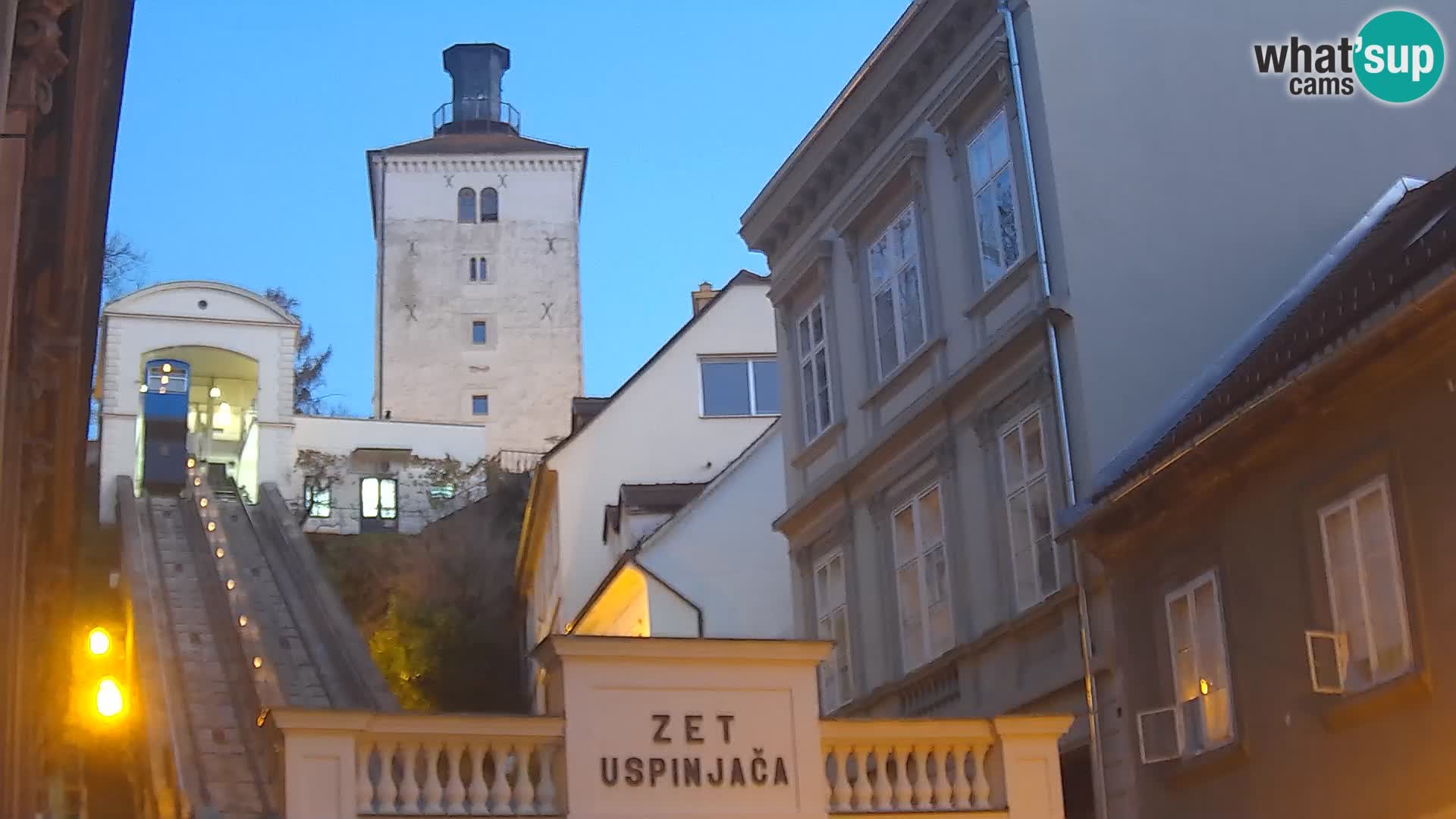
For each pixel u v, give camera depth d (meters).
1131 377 21.08
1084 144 21.84
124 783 33.22
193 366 74.12
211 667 35.03
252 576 45.16
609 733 15.64
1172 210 21.95
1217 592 18.67
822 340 28.17
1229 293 21.86
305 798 14.52
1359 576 16.69
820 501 27.42
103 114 17.12
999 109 22.91
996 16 22.86
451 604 56.97
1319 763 17.03
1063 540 20.61
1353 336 16.38
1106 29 22.42
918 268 24.92
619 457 42.78
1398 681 15.94
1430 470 15.74
